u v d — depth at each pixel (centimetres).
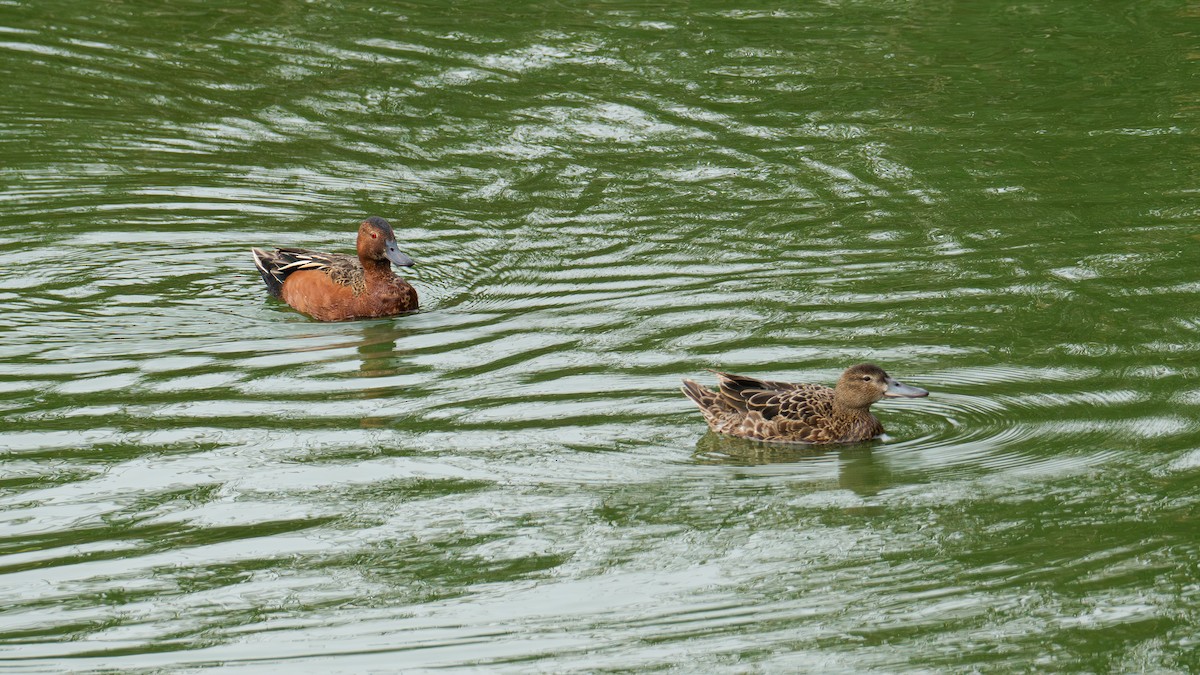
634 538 1333
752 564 1288
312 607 1227
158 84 2748
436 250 2092
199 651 1160
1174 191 2222
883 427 1546
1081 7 3094
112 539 1330
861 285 1920
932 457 1476
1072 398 1585
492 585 1260
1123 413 1546
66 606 1225
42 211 2214
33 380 1666
